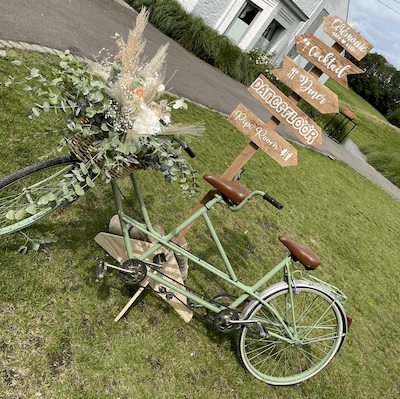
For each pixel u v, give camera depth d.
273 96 2.51
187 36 11.95
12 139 3.08
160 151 2.05
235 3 14.54
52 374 1.91
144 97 2.01
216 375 2.47
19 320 2.01
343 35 2.37
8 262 2.21
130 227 2.51
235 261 3.74
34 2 6.14
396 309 5.16
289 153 2.55
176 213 3.74
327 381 3.02
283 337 2.56
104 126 1.89
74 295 2.32
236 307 2.57
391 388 3.51
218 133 6.65
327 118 18.45
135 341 2.33
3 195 2.47
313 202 7.01
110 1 9.86
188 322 2.68
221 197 2.42
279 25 16.56
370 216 8.72
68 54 1.87
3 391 1.73
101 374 2.05
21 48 4.38
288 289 2.49
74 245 2.60
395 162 18.92
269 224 5.03
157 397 2.13
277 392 2.68
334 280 4.82
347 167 12.76
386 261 6.61
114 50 6.33
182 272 2.77
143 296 2.64
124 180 3.61
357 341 3.87
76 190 2.01
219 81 10.94
